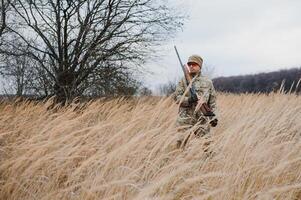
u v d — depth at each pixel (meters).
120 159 3.65
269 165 3.71
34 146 4.25
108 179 3.55
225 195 3.28
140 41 13.62
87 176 3.73
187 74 5.12
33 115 7.04
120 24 13.80
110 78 13.63
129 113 6.09
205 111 4.86
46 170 4.09
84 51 13.91
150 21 13.96
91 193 3.31
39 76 13.62
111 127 5.32
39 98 13.55
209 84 5.23
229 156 3.71
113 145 4.45
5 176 3.99
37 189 3.84
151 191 2.81
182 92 5.19
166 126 4.90
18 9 13.50
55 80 13.48
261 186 3.51
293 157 3.98
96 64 13.77
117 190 3.36
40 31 13.75
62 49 13.91
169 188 3.46
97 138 4.64
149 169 3.51
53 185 3.79
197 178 3.15
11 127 6.24
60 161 3.96
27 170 3.83
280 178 3.68
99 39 13.97
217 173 3.19
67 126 4.79
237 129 3.88
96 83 13.59
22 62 13.69
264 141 3.97
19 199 3.69
